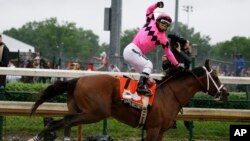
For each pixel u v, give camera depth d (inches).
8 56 613.3
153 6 408.8
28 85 613.3
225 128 593.0
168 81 414.9
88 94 376.2
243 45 2508.6
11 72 482.6
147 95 392.5
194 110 495.5
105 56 848.3
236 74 954.1
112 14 685.3
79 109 383.9
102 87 379.6
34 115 481.1
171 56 412.5
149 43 402.9
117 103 384.5
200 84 424.5
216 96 430.3
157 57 995.9
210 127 594.2
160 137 409.4
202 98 557.3
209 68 430.0
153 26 402.6
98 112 375.6
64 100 538.6
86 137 510.0
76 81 386.0
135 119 393.7
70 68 732.7
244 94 631.2
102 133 535.5
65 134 469.7
